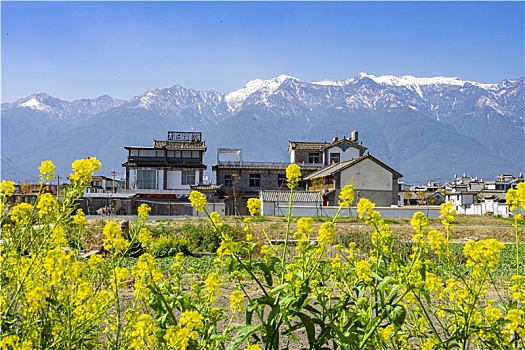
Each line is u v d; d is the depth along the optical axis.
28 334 3.77
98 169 4.23
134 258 12.06
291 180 4.46
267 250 4.45
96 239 15.05
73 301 3.91
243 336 3.72
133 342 3.56
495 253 4.16
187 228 22.64
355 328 4.02
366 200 4.43
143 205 4.86
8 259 4.02
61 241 4.46
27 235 4.19
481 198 77.06
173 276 4.77
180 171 59.81
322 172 56.81
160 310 3.93
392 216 41.25
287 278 3.95
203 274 7.75
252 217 4.78
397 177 51.50
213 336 3.80
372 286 4.18
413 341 5.57
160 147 60.41
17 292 3.78
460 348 4.20
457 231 29.92
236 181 64.62
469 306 4.21
